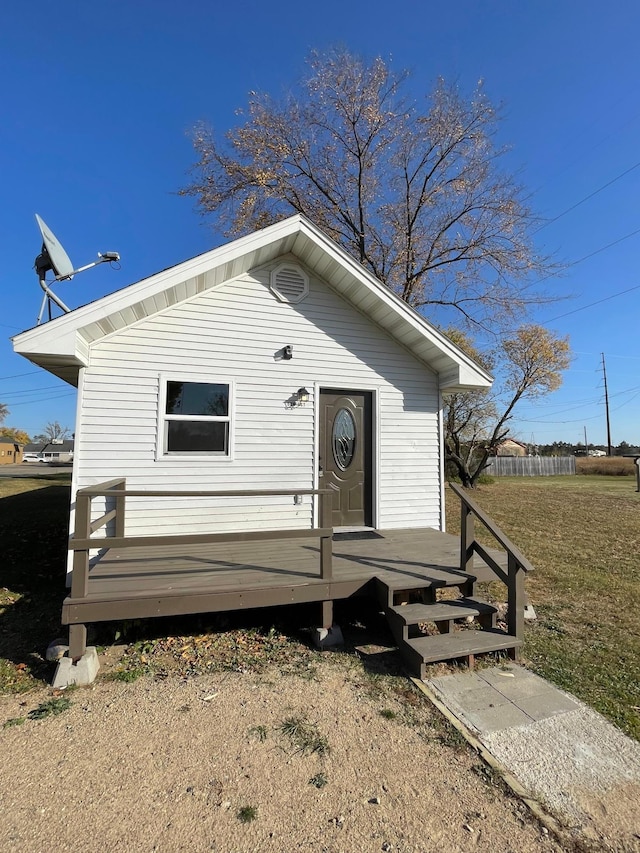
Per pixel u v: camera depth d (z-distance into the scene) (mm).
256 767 2641
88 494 3742
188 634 4477
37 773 2576
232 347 6211
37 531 9688
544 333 19109
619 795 2455
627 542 9500
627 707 3318
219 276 6020
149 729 3000
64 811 2299
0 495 16750
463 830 2207
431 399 7375
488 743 2885
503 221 15125
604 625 4945
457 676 3746
